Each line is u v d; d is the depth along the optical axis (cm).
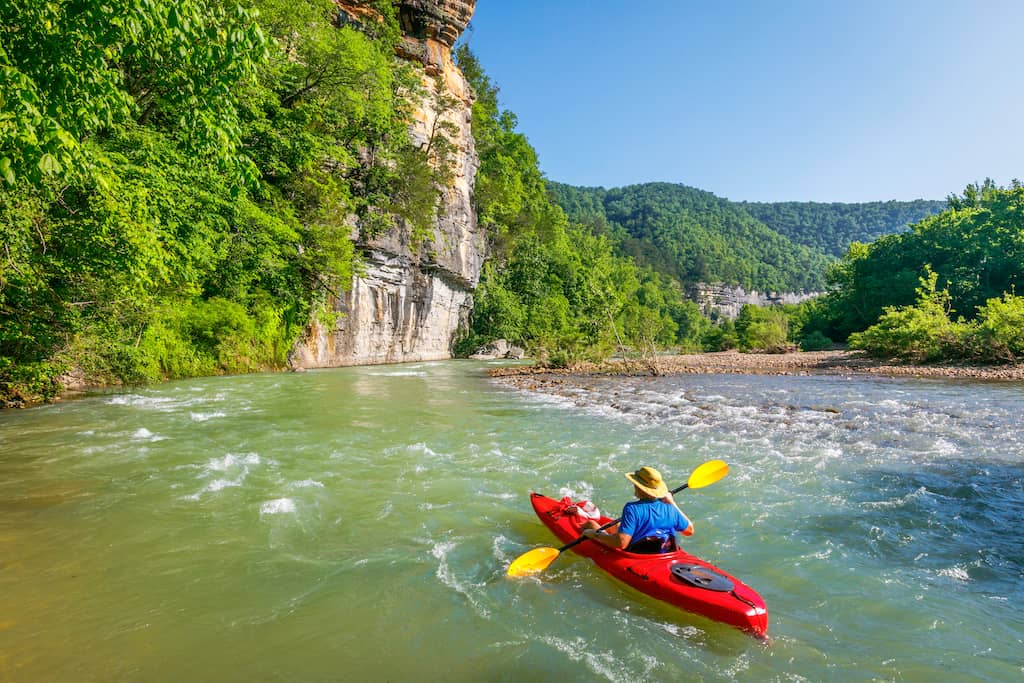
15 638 351
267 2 2388
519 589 437
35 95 579
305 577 449
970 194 5894
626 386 1973
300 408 1327
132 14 643
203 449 871
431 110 4212
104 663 326
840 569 469
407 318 3769
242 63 737
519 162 7094
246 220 2183
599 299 4550
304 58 2742
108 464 775
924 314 2856
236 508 605
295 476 732
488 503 642
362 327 3275
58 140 603
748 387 1898
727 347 5834
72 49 656
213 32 724
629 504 456
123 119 1333
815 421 1179
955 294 4712
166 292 1744
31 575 443
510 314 5159
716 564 481
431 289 4044
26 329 1122
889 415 1246
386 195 3419
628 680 317
